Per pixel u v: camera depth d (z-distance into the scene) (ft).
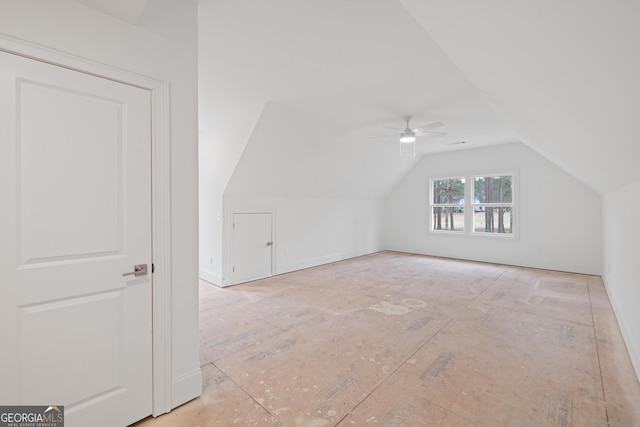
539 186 17.98
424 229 23.27
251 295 12.73
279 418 5.31
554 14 3.09
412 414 5.40
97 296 4.77
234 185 14.16
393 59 8.19
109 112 4.82
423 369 6.90
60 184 4.41
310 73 9.03
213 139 14.23
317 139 14.88
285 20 6.48
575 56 3.66
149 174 5.26
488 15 3.91
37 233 4.23
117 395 4.97
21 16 4.02
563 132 7.42
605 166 8.26
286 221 17.22
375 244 24.44
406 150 20.12
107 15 4.73
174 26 5.54
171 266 5.54
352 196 21.74
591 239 16.39
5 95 3.95
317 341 8.34
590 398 5.85
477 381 6.42
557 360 7.30
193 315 5.87
